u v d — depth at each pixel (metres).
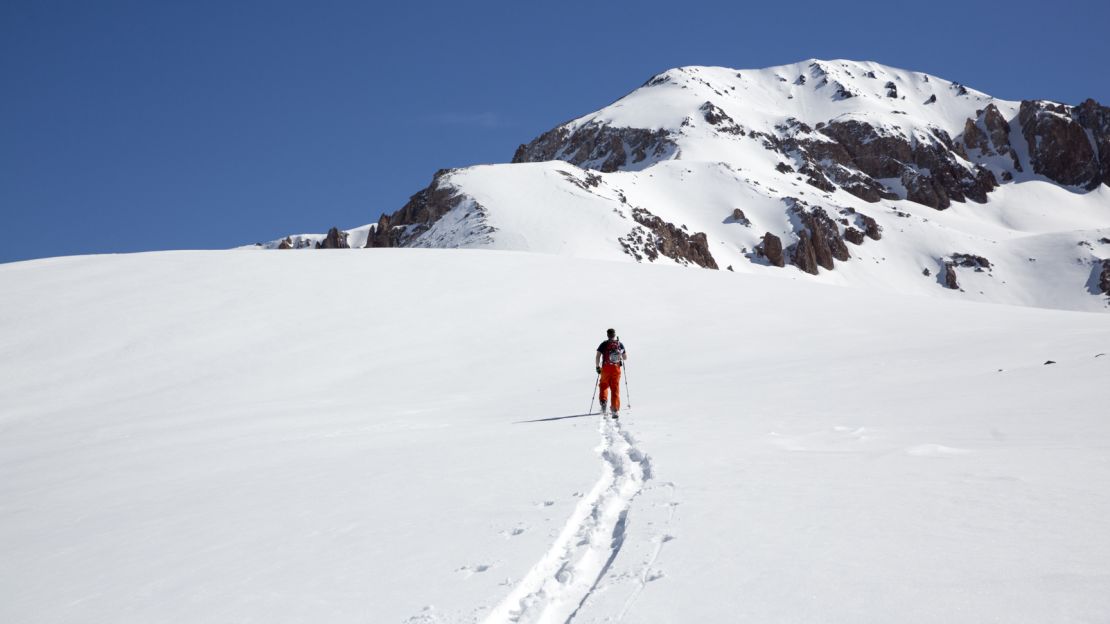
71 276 40.28
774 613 4.20
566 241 157.88
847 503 6.61
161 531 8.09
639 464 9.92
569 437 13.12
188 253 47.12
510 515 7.31
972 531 5.49
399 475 10.21
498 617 4.75
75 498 11.03
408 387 27.02
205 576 6.14
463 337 33.84
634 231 166.75
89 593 6.04
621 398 20.50
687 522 6.33
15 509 10.62
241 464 12.95
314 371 29.31
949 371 20.03
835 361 25.44
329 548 6.64
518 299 39.81
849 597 4.32
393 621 4.69
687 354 30.66
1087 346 22.86
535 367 29.55
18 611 5.74
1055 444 9.10
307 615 4.93
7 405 25.41
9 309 34.75
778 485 7.59
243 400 25.64
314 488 9.77
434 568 5.73
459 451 12.21
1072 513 5.86
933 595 4.23
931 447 9.30
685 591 4.70
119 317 34.09
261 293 38.34
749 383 21.33
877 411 13.66
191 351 30.86
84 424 22.48
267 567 6.22
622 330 35.41
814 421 12.91
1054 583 4.27
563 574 5.41
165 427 20.30
